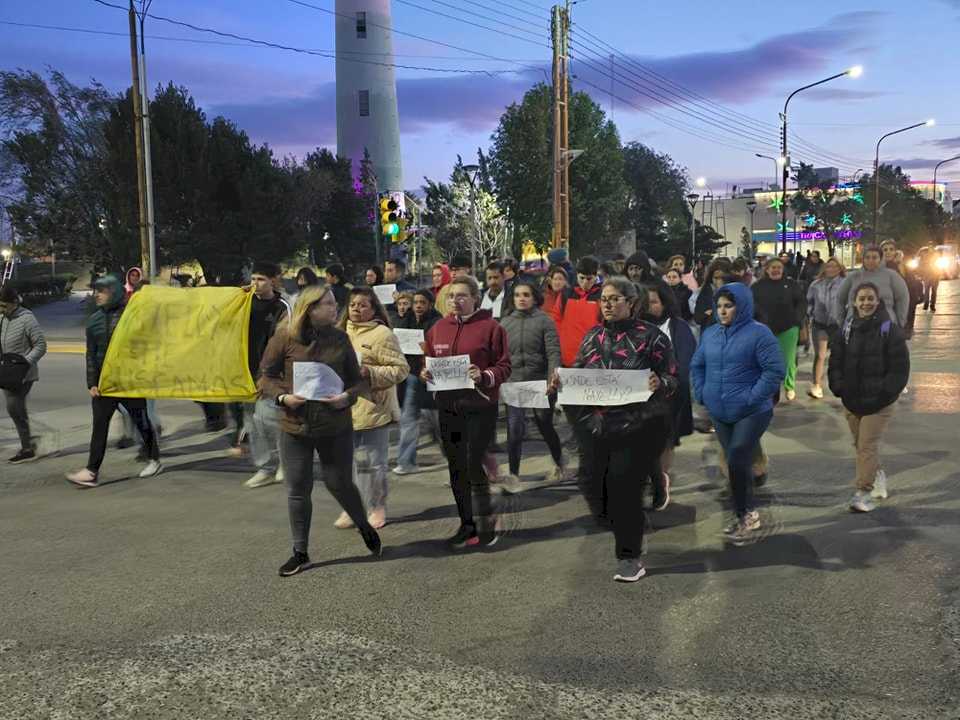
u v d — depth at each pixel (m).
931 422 9.02
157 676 3.63
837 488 6.53
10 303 8.09
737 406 5.20
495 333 5.38
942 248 51.66
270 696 3.44
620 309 4.75
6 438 9.37
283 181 34.53
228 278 31.64
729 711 3.26
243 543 5.53
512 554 5.20
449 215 54.50
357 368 5.02
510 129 50.94
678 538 5.43
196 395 7.30
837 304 9.62
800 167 68.69
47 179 32.00
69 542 5.61
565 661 3.71
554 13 25.03
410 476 7.36
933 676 3.51
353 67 68.94
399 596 4.52
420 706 3.34
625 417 4.62
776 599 4.36
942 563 4.85
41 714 3.32
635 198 83.44
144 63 22.20
